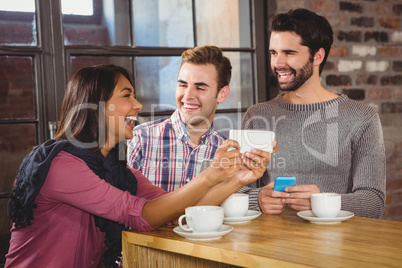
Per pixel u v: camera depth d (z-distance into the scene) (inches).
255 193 61.6
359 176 71.1
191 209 49.2
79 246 53.4
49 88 90.0
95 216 54.4
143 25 98.2
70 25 92.3
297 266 37.5
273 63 76.7
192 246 44.6
